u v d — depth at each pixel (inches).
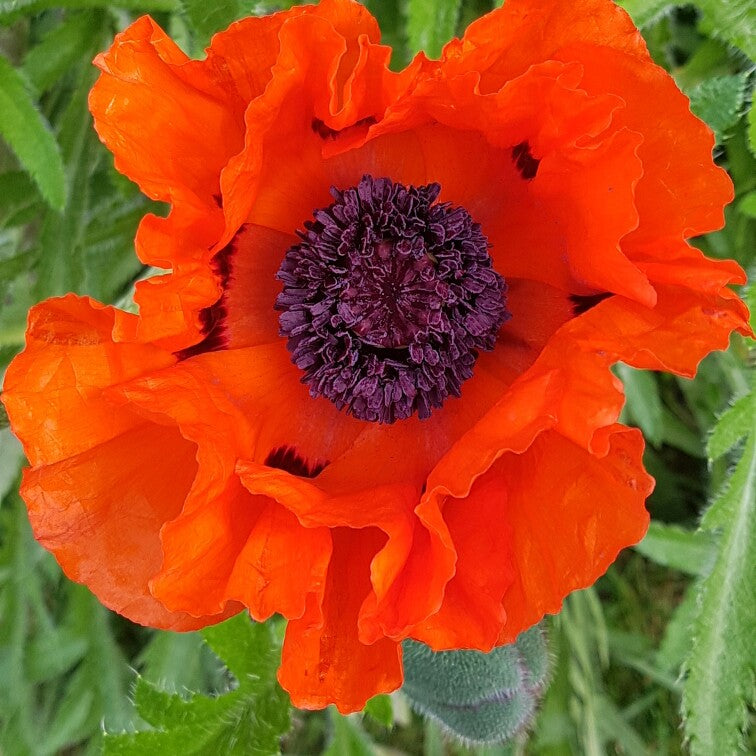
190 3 12.1
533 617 9.7
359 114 10.3
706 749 13.4
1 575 16.3
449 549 9.2
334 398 10.8
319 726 18.5
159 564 10.1
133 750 12.4
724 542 13.4
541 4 9.7
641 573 17.7
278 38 9.9
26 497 9.8
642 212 9.9
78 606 16.6
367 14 9.9
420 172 11.0
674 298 9.7
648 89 9.8
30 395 9.7
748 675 13.4
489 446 9.4
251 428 10.4
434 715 13.2
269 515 9.7
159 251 9.7
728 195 9.8
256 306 10.8
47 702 18.1
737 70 14.1
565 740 15.5
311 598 9.5
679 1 12.9
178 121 9.9
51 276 14.6
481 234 10.9
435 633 9.6
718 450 13.3
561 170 10.0
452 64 9.8
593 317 9.6
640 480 9.4
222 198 9.6
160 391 9.6
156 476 10.1
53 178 13.3
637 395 15.6
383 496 10.0
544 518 9.8
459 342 10.8
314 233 10.9
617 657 17.4
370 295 10.8
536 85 9.8
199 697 12.7
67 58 14.1
